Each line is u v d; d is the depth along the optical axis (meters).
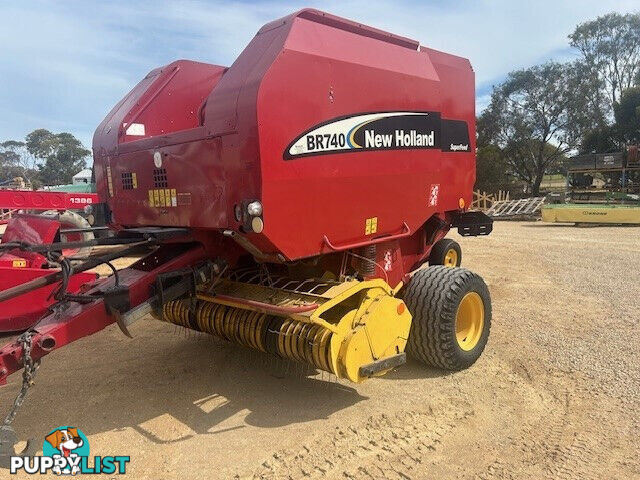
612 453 3.34
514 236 16.09
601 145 35.50
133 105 4.71
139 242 3.90
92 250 11.06
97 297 3.48
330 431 3.63
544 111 36.81
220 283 4.28
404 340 3.99
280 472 3.15
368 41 4.20
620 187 30.27
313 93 3.57
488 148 37.12
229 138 3.41
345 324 3.60
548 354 5.11
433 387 4.36
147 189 4.27
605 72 38.25
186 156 3.79
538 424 3.73
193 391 4.32
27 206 10.57
